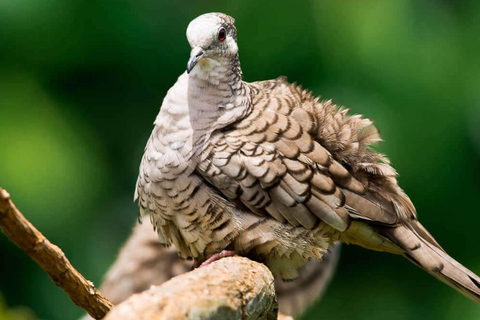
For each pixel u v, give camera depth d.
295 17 12.07
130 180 12.73
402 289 12.64
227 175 6.86
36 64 12.43
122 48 12.45
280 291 9.73
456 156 12.18
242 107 7.06
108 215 12.41
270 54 12.16
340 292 12.73
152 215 7.34
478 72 12.13
